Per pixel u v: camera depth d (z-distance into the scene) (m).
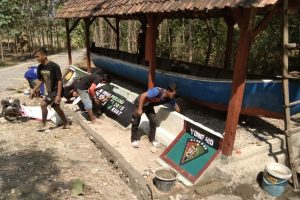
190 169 3.86
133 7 5.19
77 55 15.53
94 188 3.62
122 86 7.95
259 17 7.50
